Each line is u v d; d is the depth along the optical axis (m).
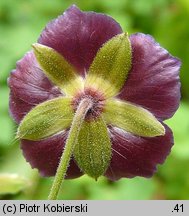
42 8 0.19
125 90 0.10
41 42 0.10
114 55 0.09
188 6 0.19
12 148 0.16
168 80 0.09
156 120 0.09
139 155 0.10
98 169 0.10
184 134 0.16
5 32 0.18
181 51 0.19
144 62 0.09
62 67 0.10
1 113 0.16
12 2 0.19
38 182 0.15
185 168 0.16
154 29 0.19
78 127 0.09
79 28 0.09
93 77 0.10
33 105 0.10
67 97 0.10
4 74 0.17
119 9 0.19
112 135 0.10
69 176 0.10
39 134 0.10
